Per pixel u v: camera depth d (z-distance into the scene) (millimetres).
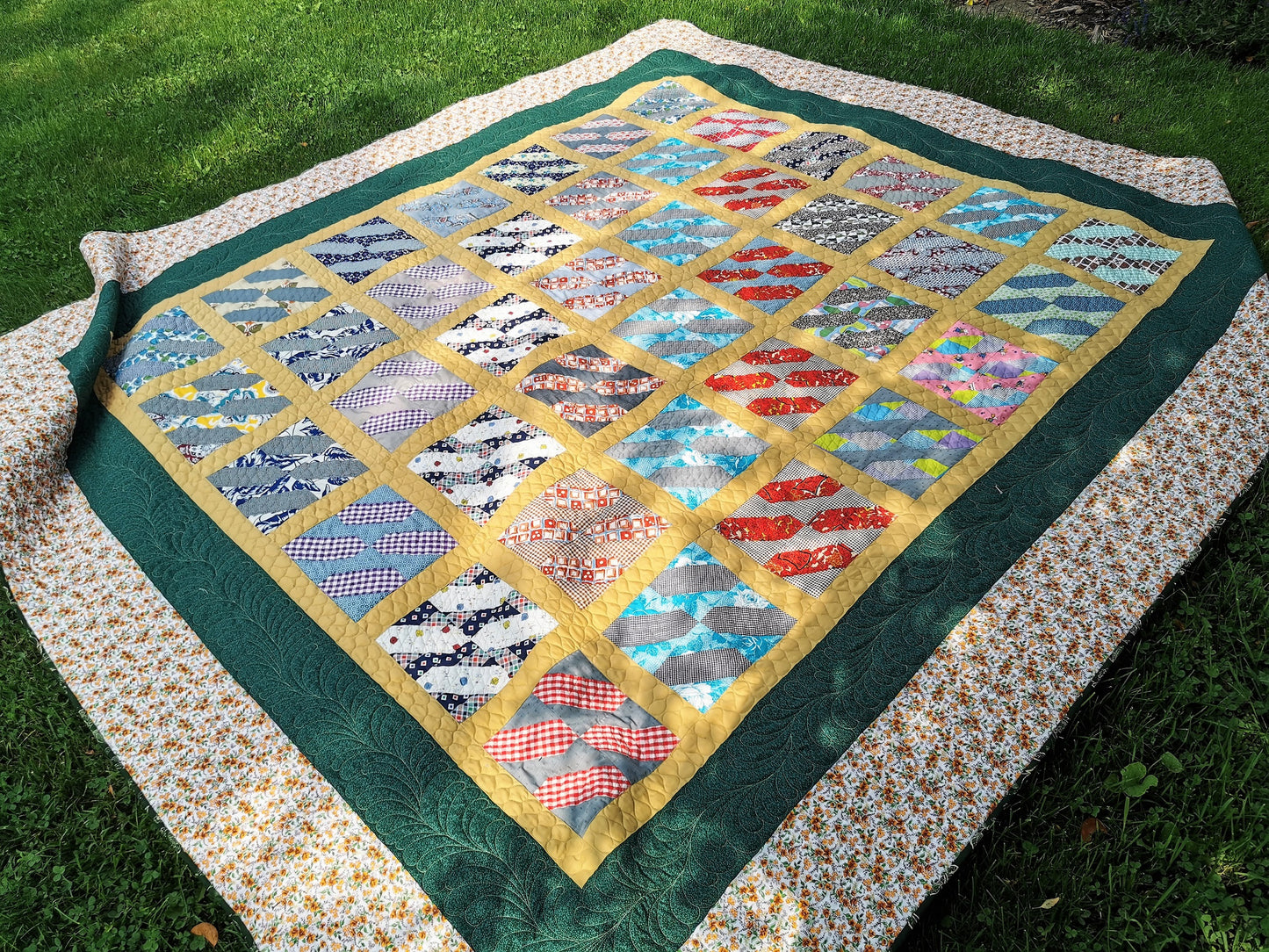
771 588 2084
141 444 2504
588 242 3039
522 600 2086
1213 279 2727
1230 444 2348
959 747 1842
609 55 4125
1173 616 2115
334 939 1639
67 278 3244
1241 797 1807
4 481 2338
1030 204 3049
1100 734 1928
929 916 1696
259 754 1887
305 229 3160
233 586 2176
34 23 4805
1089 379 2492
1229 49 3951
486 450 2391
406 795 1795
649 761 1822
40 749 1983
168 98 4156
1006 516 2211
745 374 2557
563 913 1631
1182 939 1644
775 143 3449
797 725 1869
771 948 1598
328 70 4273
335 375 2627
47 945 1711
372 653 2020
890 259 2895
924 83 3934
